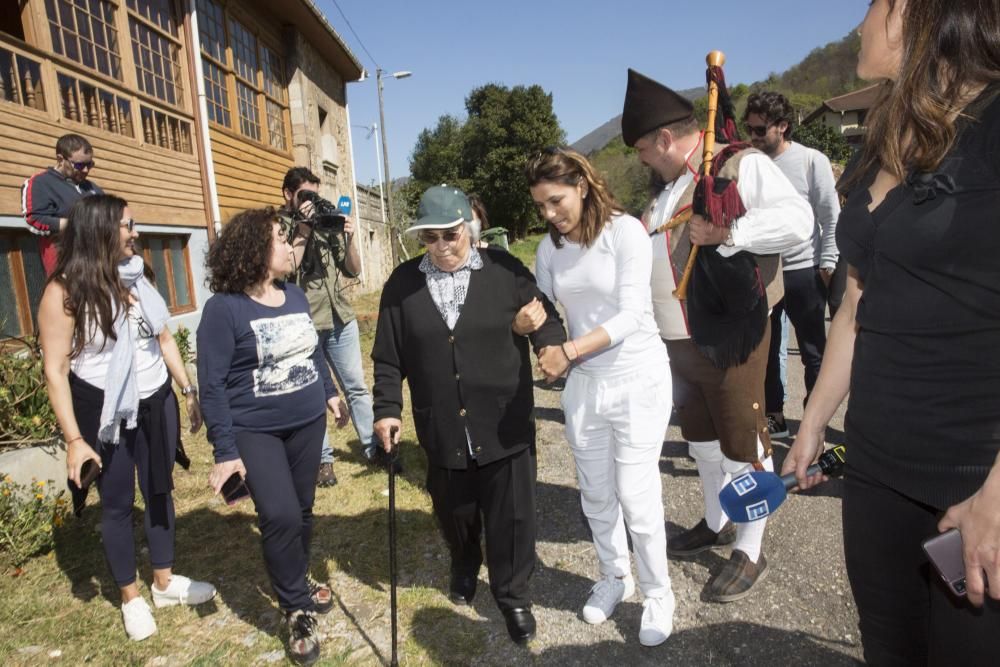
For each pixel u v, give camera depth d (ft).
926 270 4.11
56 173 15.10
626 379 7.94
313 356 9.53
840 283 13.12
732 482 5.68
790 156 13.43
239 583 10.39
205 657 8.62
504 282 8.42
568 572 10.30
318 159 43.52
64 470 12.73
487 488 8.56
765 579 9.59
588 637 8.72
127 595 9.14
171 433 9.49
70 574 10.61
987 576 3.69
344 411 10.10
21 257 18.16
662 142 8.30
